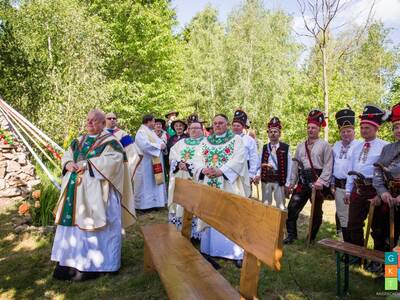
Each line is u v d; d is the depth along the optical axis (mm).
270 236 2170
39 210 6430
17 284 4246
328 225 6758
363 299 3820
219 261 4836
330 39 11180
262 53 27625
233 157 4816
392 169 4109
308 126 5711
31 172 8664
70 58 14211
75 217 4332
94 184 4359
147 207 7836
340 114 5363
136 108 18406
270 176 6188
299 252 5289
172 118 11188
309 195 5812
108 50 15969
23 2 16016
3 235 5824
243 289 2439
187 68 29453
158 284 4164
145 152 7785
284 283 4238
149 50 18547
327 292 4031
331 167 5484
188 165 5301
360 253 3682
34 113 12570
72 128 12438
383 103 13383
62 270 4367
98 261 4398
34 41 14328
